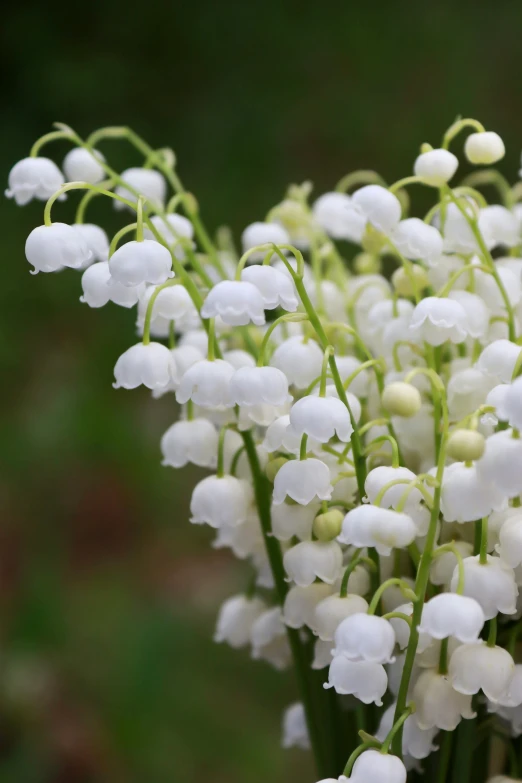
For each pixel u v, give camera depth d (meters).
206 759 0.71
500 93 1.27
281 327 0.42
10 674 0.75
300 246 0.44
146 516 0.92
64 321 1.11
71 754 0.70
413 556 0.39
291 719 0.43
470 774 0.40
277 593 0.40
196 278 0.42
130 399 1.03
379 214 0.39
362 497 0.38
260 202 1.19
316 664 0.39
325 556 0.39
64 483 0.95
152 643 0.76
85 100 1.27
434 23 1.33
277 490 0.38
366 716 0.40
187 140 1.25
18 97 1.27
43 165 0.40
